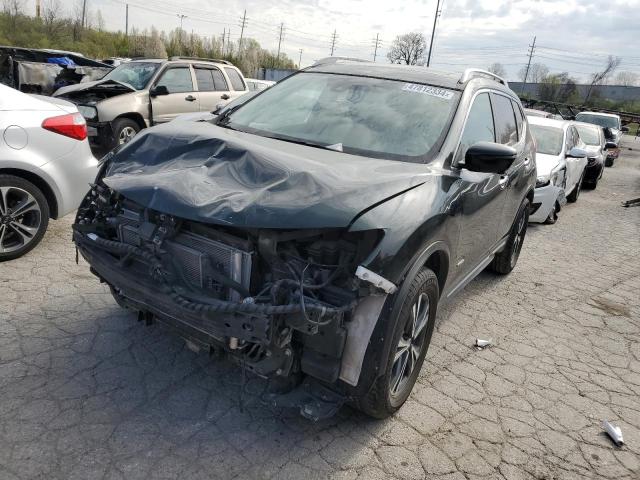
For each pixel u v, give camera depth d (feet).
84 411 9.36
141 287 8.56
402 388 10.26
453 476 8.91
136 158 9.98
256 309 7.44
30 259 15.33
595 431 10.64
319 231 7.91
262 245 8.04
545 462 9.55
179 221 8.63
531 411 11.05
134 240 9.33
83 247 9.82
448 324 14.88
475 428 10.25
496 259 18.49
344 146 10.94
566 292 18.58
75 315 12.47
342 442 9.36
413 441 9.64
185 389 10.26
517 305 16.88
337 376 8.38
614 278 20.86
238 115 13.00
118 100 30.30
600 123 76.84
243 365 8.57
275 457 8.80
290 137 11.43
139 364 10.87
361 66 13.98
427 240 9.04
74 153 15.84
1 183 14.35
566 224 30.78
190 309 7.84
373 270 7.97
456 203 10.27
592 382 12.52
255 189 8.34
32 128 14.84
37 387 9.85
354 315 8.30
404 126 11.39
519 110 17.29
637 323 16.35
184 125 11.19
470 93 12.72
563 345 14.32
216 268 8.48
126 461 8.34
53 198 15.66
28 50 37.42
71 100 30.83
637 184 54.95
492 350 13.58
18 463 8.05
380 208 8.34
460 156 11.35
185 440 8.94
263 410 9.91
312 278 8.15
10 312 12.29
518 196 16.46
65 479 7.87
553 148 30.73
